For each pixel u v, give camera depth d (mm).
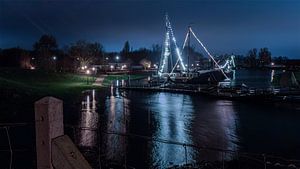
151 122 43656
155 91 89438
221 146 31484
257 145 31938
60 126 4352
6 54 125375
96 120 44094
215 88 82125
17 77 85062
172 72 119000
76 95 73000
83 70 145125
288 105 60344
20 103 49844
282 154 28453
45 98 4262
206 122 44625
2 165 20172
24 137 28500
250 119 47250
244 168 22891
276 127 41344
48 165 4219
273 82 104562
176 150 28172
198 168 23266
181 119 46594
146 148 28391
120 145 28891
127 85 102188
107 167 21984
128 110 54219
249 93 69688
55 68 128625
